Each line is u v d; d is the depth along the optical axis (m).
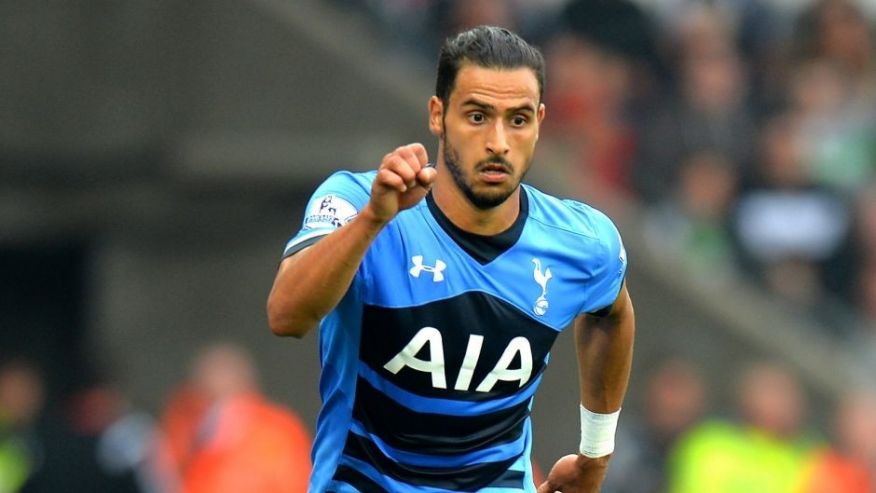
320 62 42.00
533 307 15.91
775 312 44.59
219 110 41.62
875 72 51.66
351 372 15.85
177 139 41.25
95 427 34.06
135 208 41.72
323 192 15.85
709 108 45.84
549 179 42.78
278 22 41.81
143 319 42.62
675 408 38.28
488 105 15.16
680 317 44.00
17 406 37.25
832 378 44.28
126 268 42.47
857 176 47.53
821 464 39.09
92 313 42.94
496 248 15.80
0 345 43.44
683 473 37.69
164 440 40.97
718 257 44.84
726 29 48.81
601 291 16.41
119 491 33.75
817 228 45.16
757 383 38.84
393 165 14.20
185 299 43.03
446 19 45.81
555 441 43.06
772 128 46.56
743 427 39.78
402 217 15.69
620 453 37.84
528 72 15.24
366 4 45.41
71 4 40.44
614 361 17.22
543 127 45.09
